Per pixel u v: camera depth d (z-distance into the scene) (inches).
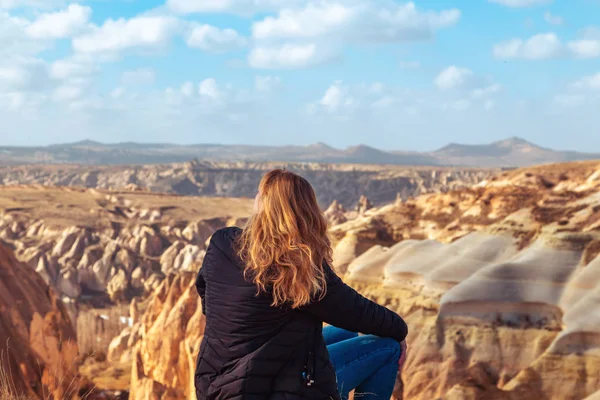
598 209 1219.9
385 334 165.0
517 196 2015.3
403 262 1341.0
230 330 152.9
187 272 1909.4
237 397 149.9
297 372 151.4
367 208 6392.7
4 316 1235.2
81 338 3398.1
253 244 152.9
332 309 154.6
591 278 1066.1
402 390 1091.9
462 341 1094.4
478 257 1259.2
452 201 2182.6
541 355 1002.1
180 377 1587.1
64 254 6259.8
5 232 7003.0
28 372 1009.5
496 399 914.1
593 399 802.2
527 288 1105.4
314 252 153.5
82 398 259.4
